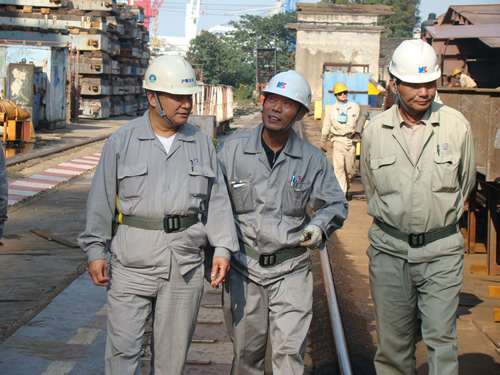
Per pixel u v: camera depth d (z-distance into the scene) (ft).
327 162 11.57
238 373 11.54
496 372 13.39
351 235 26.66
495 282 19.93
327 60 146.20
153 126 10.53
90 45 97.96
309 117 120.06
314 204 11.58
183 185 10.32
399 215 11.02
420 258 10.93
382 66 154.51
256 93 198.18
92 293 17.99
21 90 68.85
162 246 10.18
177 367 10.54
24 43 85.51
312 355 14.43
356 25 149.07
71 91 89.40
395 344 11.61
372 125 11.43
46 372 12.86
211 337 15.03
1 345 14.14
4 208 12.08
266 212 11.07
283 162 11.08
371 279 11.69
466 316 16.78
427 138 10.92
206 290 18.58
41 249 23.09
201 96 55.01
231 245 10.61
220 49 220.02
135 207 10.19
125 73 115.85
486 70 35.27
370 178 11.70
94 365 13.28
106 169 10.24
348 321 16.58
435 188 10.87
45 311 16.38
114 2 105.40
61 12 98.22
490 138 18.13
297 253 11.18
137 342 10.16
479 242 24.22
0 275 19.71
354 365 13.91
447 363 10.75
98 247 10.14
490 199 20.42
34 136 58.95
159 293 10.32
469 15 34.60
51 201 32.42
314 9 149.79
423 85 10.69
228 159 11.28
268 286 11.07
